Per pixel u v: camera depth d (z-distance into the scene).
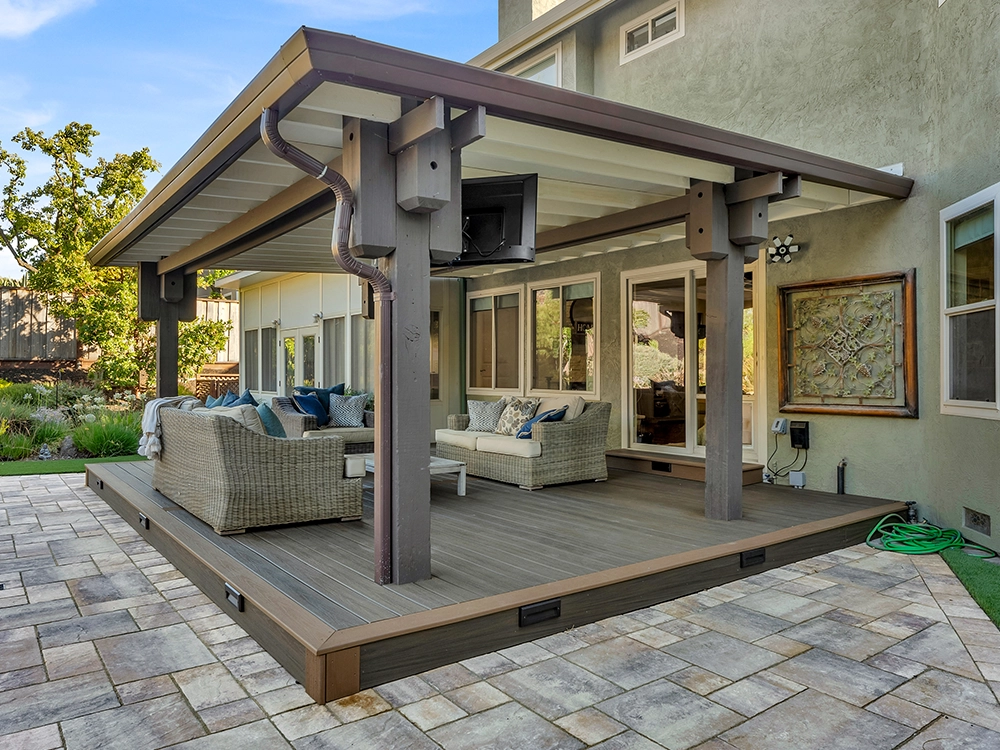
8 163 17.31
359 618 3.07
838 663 3.15
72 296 15.47
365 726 2.59
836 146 6.31
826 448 6.33
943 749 2.45
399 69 3.10
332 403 8.83
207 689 2.88
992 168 4.70
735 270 5.09
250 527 4.71
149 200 5.56
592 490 6.46
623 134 3.96
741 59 7.16
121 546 5.18
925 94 5.62
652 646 3.34
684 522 5.07
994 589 4.03
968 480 5.04
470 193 4.26
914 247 5.68
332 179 3.40
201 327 16.23
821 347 6.32
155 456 5.92
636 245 7.79
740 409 5.16
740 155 4.42
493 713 2.69
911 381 5.69
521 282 9.53
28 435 10.46
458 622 3.13
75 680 2.96
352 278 11.27
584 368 8.63
